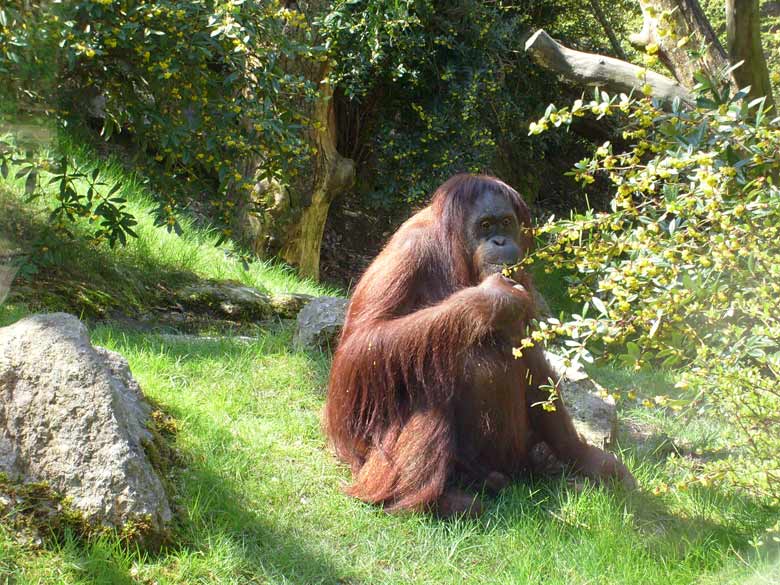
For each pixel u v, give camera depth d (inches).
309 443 185.9
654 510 177.3
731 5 264.5
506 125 563.8
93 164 339.0
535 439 192.9
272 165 252.2
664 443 221.1
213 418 185.5
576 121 621.9
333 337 233.6
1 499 132.4
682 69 276.2
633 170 124.3
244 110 241.0
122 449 137.0
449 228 176.6
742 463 159.6
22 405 138.7
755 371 136.0
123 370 173.6
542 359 185.9
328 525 157.1
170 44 223.8
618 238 126.5
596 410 215.6
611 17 638.5
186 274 299.6
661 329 127.9
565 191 666.8
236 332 269.7
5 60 168.6
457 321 161.0
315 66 406.9
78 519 133.1
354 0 430.9
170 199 251.0
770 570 149.8
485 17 519.5
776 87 311.6
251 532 149.4
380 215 579.2
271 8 242.1
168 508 141.5
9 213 241.8
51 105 183.9
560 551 155.8
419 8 479.5
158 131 243.6
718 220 117.7
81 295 251.3
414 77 495.5
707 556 158.2
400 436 168.2
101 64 225.6
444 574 147.8
